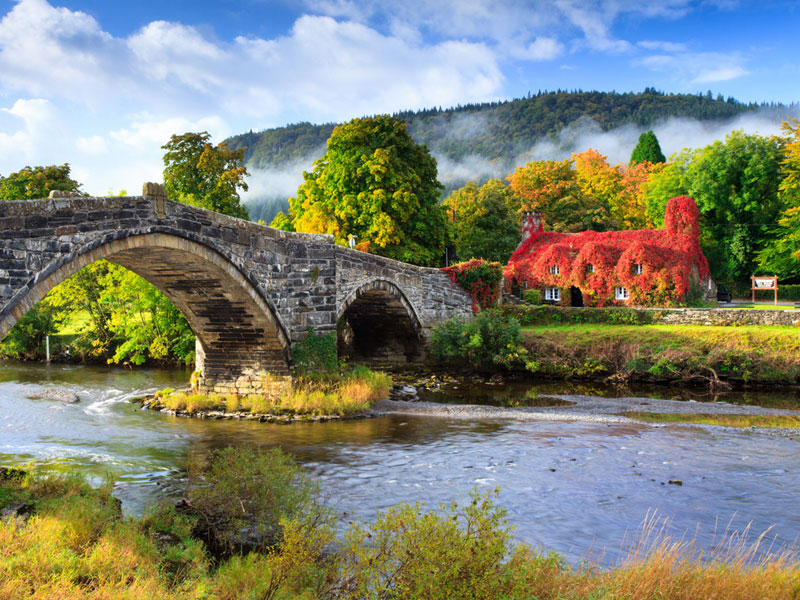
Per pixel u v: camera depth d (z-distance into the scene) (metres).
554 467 14.70
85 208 15.44
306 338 23.78
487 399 25.05
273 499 10.69
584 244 43.28
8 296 13.73
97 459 15.56
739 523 11.05
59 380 30.12
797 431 18.61
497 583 6.86
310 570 7.98
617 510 11.70
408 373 31.73
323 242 24.39
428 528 7.12
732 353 27.42
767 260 48.28
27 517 10.41
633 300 40.62
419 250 39.66
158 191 17.33
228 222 20.05
